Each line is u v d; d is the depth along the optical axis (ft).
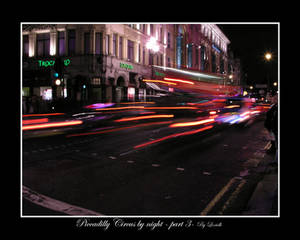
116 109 87.71
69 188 15.19
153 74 123.34
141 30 115.55
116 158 22.97
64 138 34.65
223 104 103.55
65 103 78.23
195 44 178.19
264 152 26.16
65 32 96.22
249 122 60.23
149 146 28.89
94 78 93.09
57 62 63.52
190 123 57.21
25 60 102.58
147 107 91.35
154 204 13.04
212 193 14.55
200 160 22.48
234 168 19.89
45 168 19.39
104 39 93.66
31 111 77.71
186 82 145.28
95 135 37.58
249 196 14.05
